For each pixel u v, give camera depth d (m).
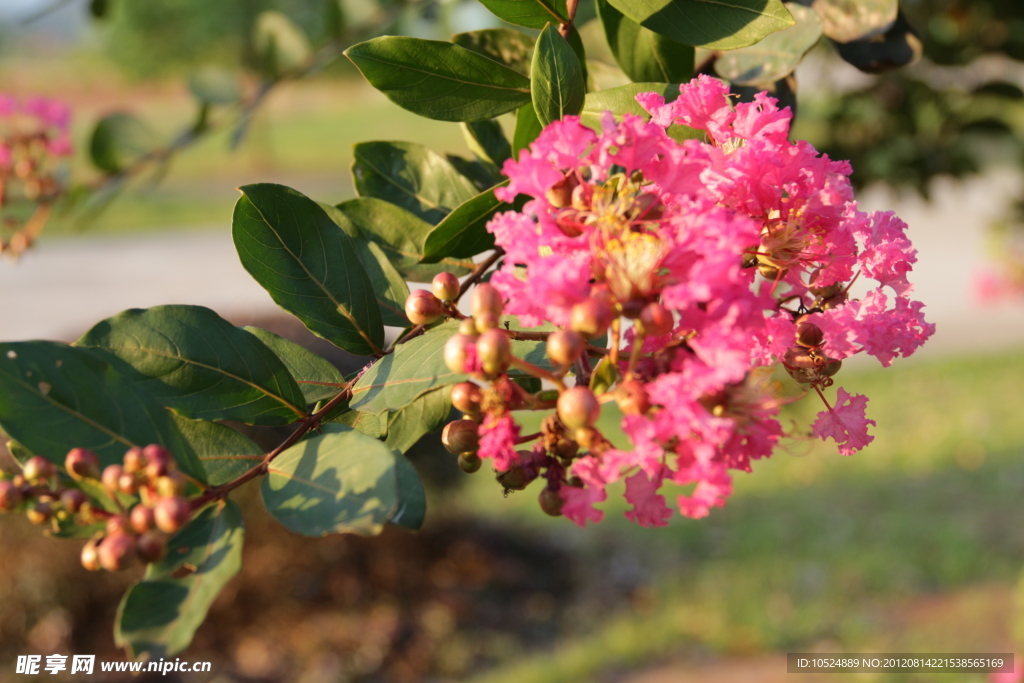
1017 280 3.31
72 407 0.63
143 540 0.61
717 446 0.62
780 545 2.47
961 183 1.46
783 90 0.75
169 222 6.63
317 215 0.68
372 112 10.41
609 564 2.47
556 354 0.62
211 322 0.66
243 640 2.16
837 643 1.95
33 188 1.24
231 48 8.35
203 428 0.66
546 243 0.63
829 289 0.67
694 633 2.05
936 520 2.54
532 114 0.69
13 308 4.21
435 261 0.70
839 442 0.67
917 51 0.78
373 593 2.31
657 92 0.68
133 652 0.61
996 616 1.96
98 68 11.05
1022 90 1.38
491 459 0.64
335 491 0.62
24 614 2.07
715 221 0.62
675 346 0.62
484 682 1.97
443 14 1.21
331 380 0.69
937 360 4.01
